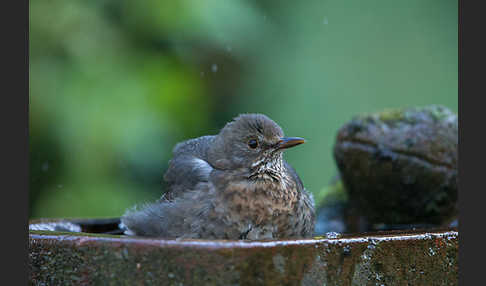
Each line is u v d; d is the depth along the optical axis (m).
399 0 15.23
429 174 8.52
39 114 10.88
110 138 10.98
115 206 11.15
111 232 8.22
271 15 13.84
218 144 7.43
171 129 11.66
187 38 11.99
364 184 8.90
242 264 5.28
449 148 8.54
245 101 13.98
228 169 7.16
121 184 11.40
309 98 13.95
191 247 5.30
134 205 7.76
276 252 5.35
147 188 11.57
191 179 7.30
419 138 8.57
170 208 7.07
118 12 11.73
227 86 13.79
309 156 13.74
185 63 12.39
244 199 6.91
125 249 5.45
